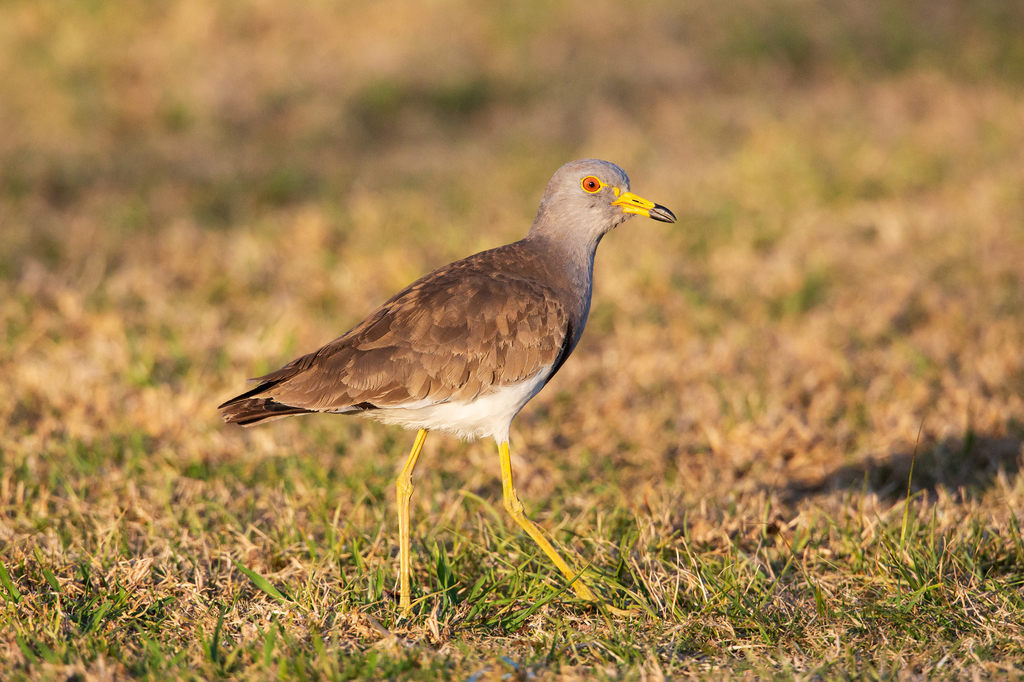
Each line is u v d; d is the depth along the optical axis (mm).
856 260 14906
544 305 8195
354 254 15547
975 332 12625
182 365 12289
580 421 11320
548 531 8836
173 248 15914
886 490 9422
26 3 25672
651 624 7457
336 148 21375
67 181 18672
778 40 25422
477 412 7992
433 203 17812
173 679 6395
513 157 20172
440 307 7934
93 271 14992
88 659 6648
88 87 22875
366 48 25109
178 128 22172
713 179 18172
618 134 21344
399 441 10711
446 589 7562
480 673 6629
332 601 7559
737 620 7367
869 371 11938
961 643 6914
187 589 7723
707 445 10633
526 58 25062
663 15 26703
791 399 11414
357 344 7859
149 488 9547
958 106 21422
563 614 7629
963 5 27406
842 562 8180
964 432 10320
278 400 7770
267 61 24266
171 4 26156
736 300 13891
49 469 9906
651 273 14500
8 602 7270
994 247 14984
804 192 17484
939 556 7898
